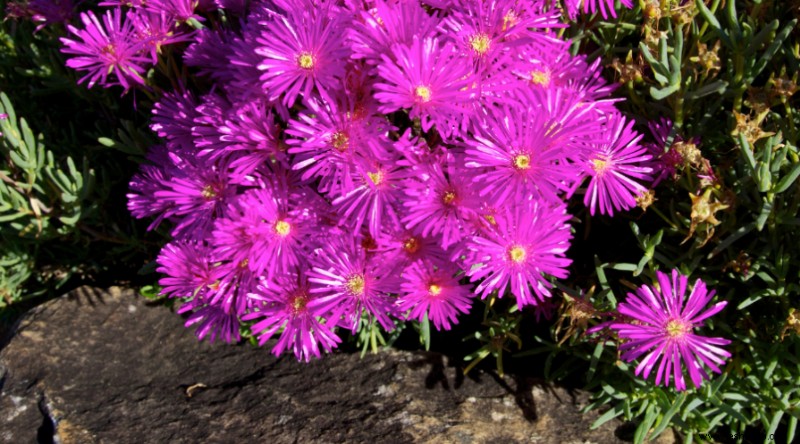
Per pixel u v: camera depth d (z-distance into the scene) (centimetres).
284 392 58
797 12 53
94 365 60
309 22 49
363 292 51
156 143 63
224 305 53
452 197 50
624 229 60
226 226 51
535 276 49
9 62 70
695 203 49
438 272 51
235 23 59
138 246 65
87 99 66
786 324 51
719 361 49
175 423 56
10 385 59
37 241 65
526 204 49
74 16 66
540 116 48
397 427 55
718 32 51
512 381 59
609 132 52
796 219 51
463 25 50
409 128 50
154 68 60
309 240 52
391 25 49
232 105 54
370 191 50
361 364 60
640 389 56
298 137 52
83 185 61
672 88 51
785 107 52
